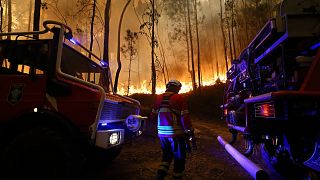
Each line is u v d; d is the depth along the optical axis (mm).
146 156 6730
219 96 26609
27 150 3676
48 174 3639
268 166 5438
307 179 3797
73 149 3750
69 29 4461
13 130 4039
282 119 3318
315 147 3496
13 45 4297
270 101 3547
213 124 16688
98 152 5707
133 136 5527
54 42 4191
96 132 3936
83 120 3963
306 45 3627
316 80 3199
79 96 4027
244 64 5969
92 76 5758
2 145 4047
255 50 4832
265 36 4195
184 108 4301
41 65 4227
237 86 6605
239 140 9141
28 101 4039
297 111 3213
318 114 3191
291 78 3627
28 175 3654
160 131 4398
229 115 6512
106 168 5578
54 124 4023
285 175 4812
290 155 4023
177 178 4289
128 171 5352
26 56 4277
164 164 4344
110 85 6645
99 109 3977
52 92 4031
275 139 4695
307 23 3459
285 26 3566
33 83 4098
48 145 3662
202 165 5883
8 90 4094
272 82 4277
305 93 3150
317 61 3229
